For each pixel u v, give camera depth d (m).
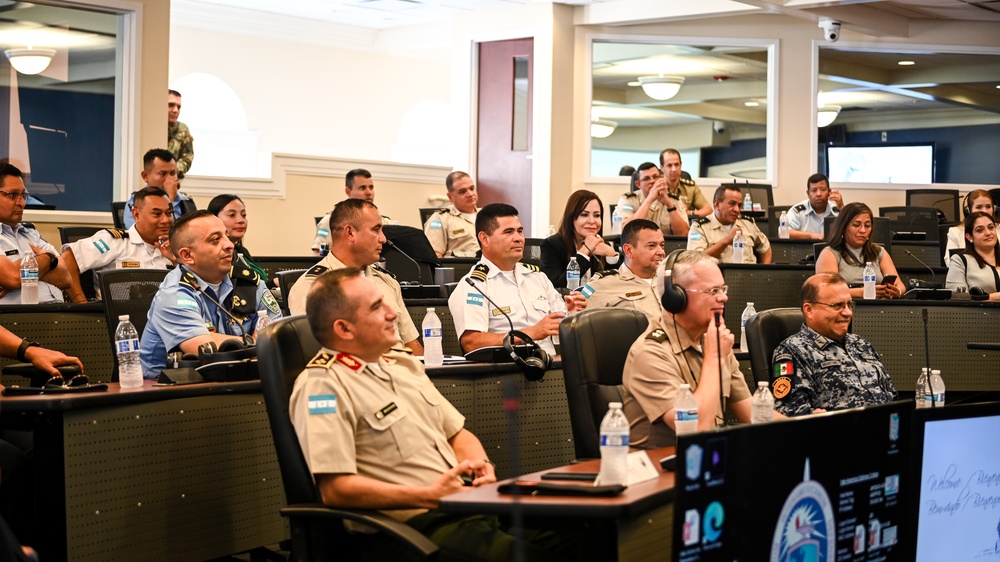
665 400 2.85
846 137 10.83
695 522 1.75
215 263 3.74
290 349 2.62
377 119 13.47
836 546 1.98
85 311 4.25
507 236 4.39
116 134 7.21
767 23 10.46
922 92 10.88
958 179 10.98
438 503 2.20
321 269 4.02
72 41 7.03
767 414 2.91
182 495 3.08
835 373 3.66
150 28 7.26
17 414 2.94
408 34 12.39
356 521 2.41
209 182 8.52
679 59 10.47
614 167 10.53
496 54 10.49
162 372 3.19
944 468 2.18
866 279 5.98
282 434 2.55
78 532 2.82
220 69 12.06
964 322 5.87
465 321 4.24
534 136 10.18
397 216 9.90
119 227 6.02
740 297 6.50
